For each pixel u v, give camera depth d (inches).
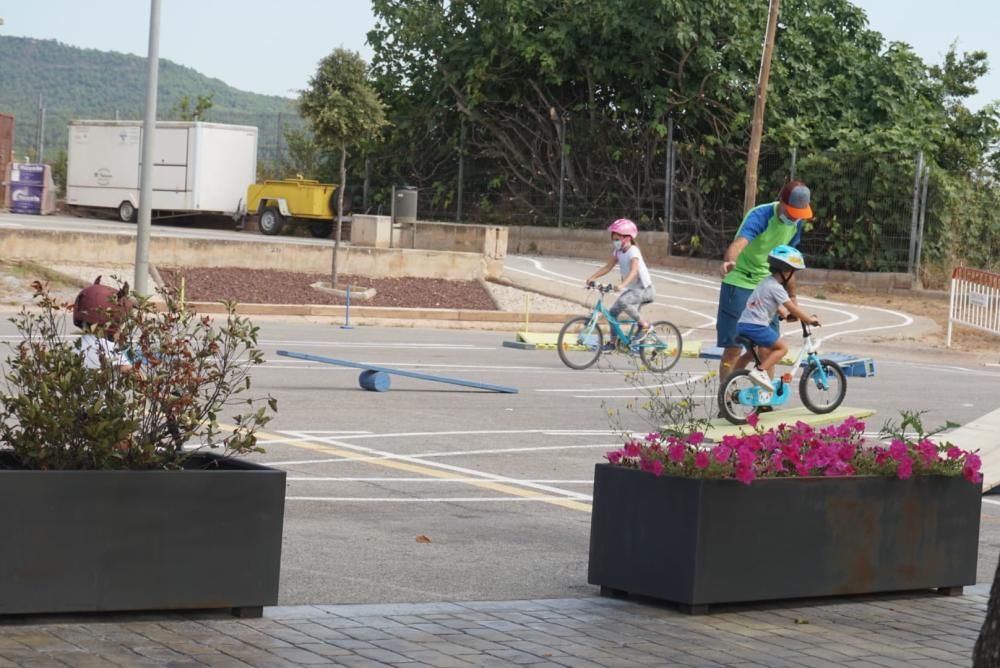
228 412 562.3
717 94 1694.1
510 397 684.7
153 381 245.1
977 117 1774.1
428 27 1910.7
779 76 1706.4
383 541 341.4
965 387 854.5
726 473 273.0
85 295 277.0
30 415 235.0
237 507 245.3
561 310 1295.5
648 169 1779.0
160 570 239.8
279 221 1861.5
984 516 432.1
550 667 229.3
